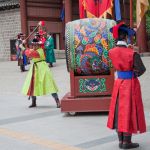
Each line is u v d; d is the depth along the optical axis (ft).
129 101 22.38
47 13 99.35
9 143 25.02
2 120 31.65
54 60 68.74
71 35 32.30
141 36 88.94
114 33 22.79
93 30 32.12
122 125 22.33
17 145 24.50
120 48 22.65
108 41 31.91
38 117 32.30
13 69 71.61
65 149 23.24
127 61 22.30
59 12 101.40
